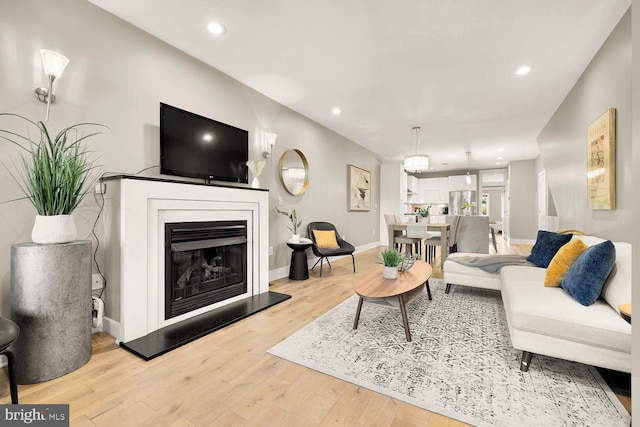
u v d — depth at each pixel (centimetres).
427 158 514
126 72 236
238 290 294
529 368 172
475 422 128
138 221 208
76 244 172
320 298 311
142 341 202
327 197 524
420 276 254
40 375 157
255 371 170
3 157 178
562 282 192
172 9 220
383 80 333
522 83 338
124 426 126
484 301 300
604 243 170
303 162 454
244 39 258
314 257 479
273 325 238
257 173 328
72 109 206
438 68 305
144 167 247
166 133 248
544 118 458
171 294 234
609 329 147
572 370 170
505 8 214
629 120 218
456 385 156
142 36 246
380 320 248
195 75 289
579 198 328
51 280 161
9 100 179
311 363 178
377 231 749
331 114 449
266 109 380
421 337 215
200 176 277
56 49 198
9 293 180
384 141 613
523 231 813
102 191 215
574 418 130
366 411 136
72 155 204
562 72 311
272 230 392
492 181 1064
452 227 478
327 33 247
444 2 209
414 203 980
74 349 169
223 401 143
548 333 161
